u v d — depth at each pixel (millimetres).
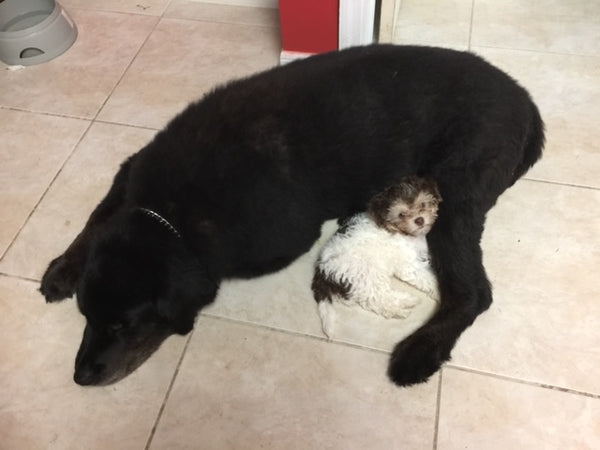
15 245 1595
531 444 1216
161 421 1289
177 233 1180
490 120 1286
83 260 1432
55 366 1375
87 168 1770
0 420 1303
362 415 1271
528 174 1658
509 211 1584
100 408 1311
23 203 1689
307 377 1329
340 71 1284
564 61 1964
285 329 1406
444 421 1251
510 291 1436
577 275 1453
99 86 2008
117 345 1184
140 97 1962
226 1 2275
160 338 1253
